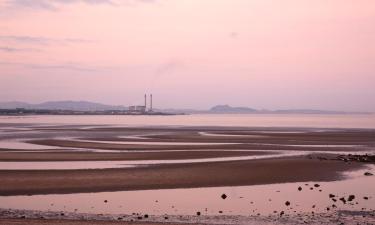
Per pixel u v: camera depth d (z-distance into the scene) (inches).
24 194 1031.0
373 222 785.6
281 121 7780.5
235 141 2753.4
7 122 6269.7
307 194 1045.2
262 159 1710.1
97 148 2181.3
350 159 1727.4
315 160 1681.8
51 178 1221.7
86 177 1245.1
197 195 1033.5
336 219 808.3
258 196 1023.0
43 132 3614.7
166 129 4367.6
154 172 1343.5
